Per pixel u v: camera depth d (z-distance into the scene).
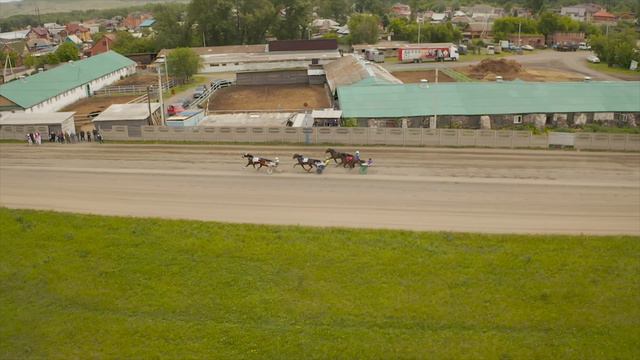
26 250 33.44
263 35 155.25
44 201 41.03
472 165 48.09
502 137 53.75
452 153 52.03
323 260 31.16
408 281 29.19
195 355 24.36
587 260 30.91
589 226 35.22
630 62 113.38
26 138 60.56
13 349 25.16
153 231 35.03
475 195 40.72
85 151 55.38
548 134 53.31
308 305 27.42
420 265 30.53
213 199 40.56
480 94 62.84
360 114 59.81
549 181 43.81
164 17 152.12
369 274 29.81
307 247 32.47
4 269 31.48
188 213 37.94
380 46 140.38
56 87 83.00
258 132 56.81
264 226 35.19
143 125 61.59
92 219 37.09
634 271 29.91
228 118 67.38
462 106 60.88
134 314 27.30
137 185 44.16
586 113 60.78
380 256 31.39
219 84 99.62
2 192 43.22
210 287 29.16
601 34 149.88
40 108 75.19
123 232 35.12
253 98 88.06
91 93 94.19
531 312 26.75
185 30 151.62
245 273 30.23
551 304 27.34
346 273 29.94
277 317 26.64
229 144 56.78
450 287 28.69
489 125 60.12
